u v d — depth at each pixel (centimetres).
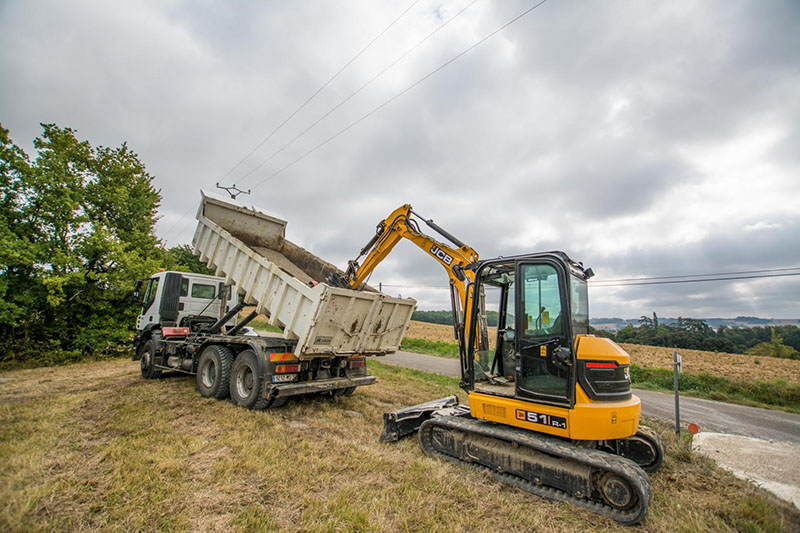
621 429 365
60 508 305
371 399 773
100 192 1335
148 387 771
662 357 2242
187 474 373
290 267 809
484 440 432
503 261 455
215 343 736
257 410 606
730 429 782
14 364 1066
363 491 355
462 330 500
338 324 604
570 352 381
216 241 791
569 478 360
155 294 944
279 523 297
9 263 1048
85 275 1191
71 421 528
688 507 365
